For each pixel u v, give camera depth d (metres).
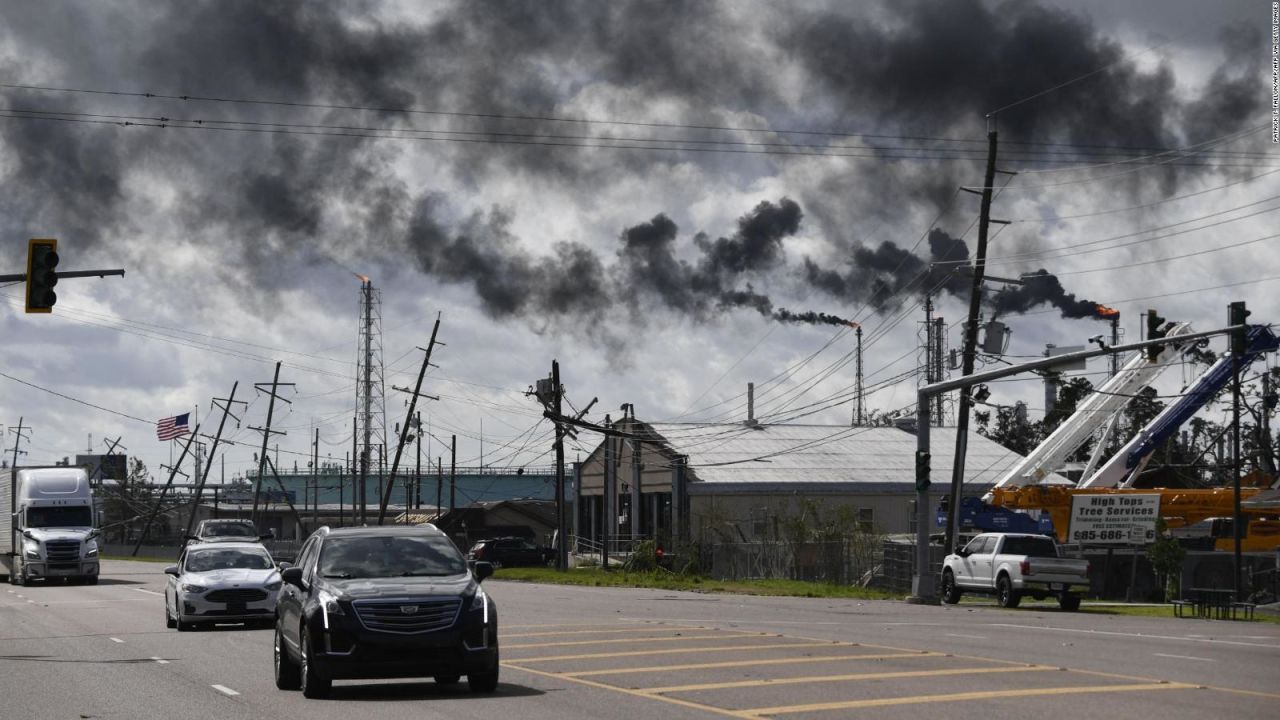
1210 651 38.56
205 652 40.47
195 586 49.28
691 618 53.03
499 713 24.48
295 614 28.36
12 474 100.25
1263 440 123.25
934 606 68.19
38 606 67.69
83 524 96.81
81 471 99.12
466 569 29.30
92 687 30.86
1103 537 84.88
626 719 23.41
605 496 122.12
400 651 26.53
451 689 28.80
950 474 133.75
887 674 30.44
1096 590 82.50
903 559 87.56
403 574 28.67
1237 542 67.38
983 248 80.00
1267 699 25.95
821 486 126.69
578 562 136.00
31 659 38.47
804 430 139.88
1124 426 126.38
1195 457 127.69
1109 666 33.12
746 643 39.41
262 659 37.94
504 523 175.38
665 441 132.38
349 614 26.64
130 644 43.81
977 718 23.05
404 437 131.12
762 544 105.00
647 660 34.34
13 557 97.44
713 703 25.47
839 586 89.94
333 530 30.08
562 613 56.41
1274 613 63.28
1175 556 73.12
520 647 38.53
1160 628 51.03
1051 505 85.00
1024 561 66.69
